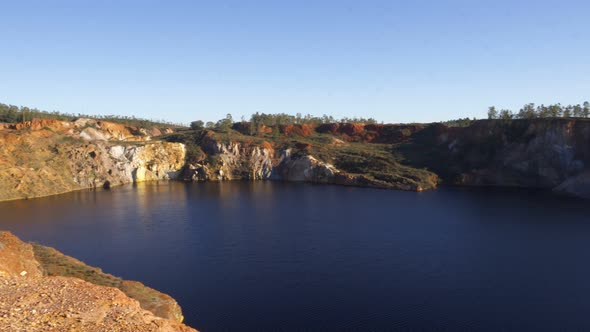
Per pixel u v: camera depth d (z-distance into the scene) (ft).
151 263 160.76
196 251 177.17
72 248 180.75
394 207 282.56
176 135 559.38
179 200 315.78
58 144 404.16
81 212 264.93
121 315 64.49
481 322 112.57
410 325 111.14
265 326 110.11
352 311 119.14
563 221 233.55
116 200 314.55
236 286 137.49
